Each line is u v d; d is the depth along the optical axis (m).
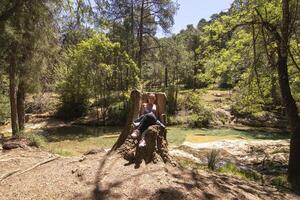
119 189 6.12
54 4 14.02
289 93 11.88
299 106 16.83
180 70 45.56
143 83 37.97
